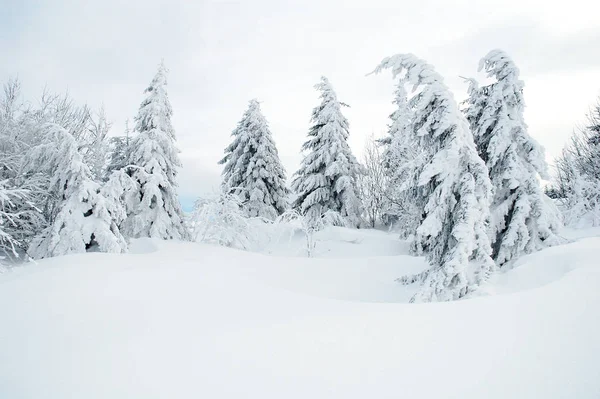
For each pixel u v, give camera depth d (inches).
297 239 737.0
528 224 346.9
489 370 89.0
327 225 787.4
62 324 126.6
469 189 295.9
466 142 306.8
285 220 634.8
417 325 121.8
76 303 149.7
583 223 733.3
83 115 676.7
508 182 353.7
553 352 96.0
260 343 109.0
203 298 165.5
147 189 548.7
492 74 378.9
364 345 106.5
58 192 386.3
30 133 547.5
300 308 151.0
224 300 163.6
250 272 308.2
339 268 361.1
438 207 312.7
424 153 346.6
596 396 75.5
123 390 82.5
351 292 303.9
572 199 831.7
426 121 326.3
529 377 84.7
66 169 359.6
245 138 967.6
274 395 80.7
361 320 129.2
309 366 94.0
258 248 688.4
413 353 100.3
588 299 134.2
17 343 110.0
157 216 559.2
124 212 390.9
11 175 479.5
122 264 237.5
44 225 463.2
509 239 339.0
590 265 195.3
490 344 103.7
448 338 109.5
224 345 107.6
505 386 81.6
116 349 104.7
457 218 299.4
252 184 946.7
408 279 324.2
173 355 100.7
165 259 275.3
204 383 85.7
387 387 83.3
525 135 356.2
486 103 380.5
